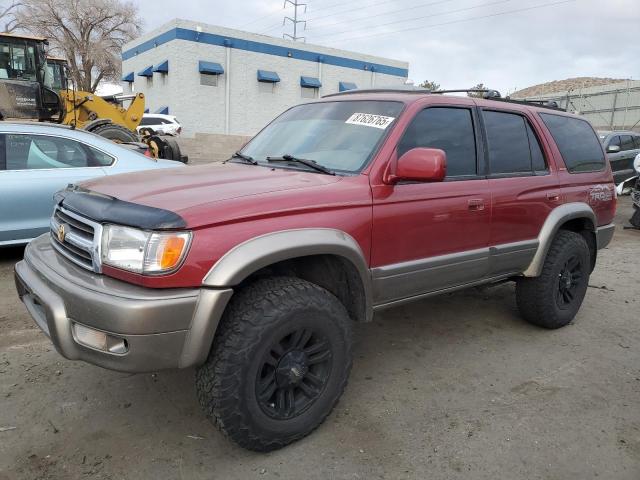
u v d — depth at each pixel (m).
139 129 15.98
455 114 3.63
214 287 2.36
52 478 2.47
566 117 4.72
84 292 2.34
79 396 3.17
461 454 2.75
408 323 4.56
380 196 3.02
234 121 27.02
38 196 5.51
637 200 9.52
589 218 4.57
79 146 5.86
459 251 3.53
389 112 3.37
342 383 2.90
